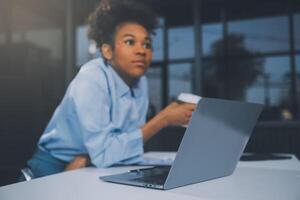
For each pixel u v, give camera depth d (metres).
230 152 0.65
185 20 4.28
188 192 0.52
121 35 0.96
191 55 4.17
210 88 4.20
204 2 4.36
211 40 4.33
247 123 0.66
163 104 4.08
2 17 3.63
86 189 0.55
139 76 0.99
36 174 1.00
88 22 1.08
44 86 1.39
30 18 3.95
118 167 0.85
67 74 3.68
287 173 0.72
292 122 3.05
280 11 4.10
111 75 0.96
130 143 0.87
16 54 3.39
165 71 4.25
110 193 0.52
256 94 4.05
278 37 4.07
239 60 4.19
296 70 3.92
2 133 1.19
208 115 0.53
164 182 0.56
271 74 4.02
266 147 3.06
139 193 0.51
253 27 4.20
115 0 1.00
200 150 0.56
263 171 0.75
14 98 1.23
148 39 0.99
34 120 1.27
